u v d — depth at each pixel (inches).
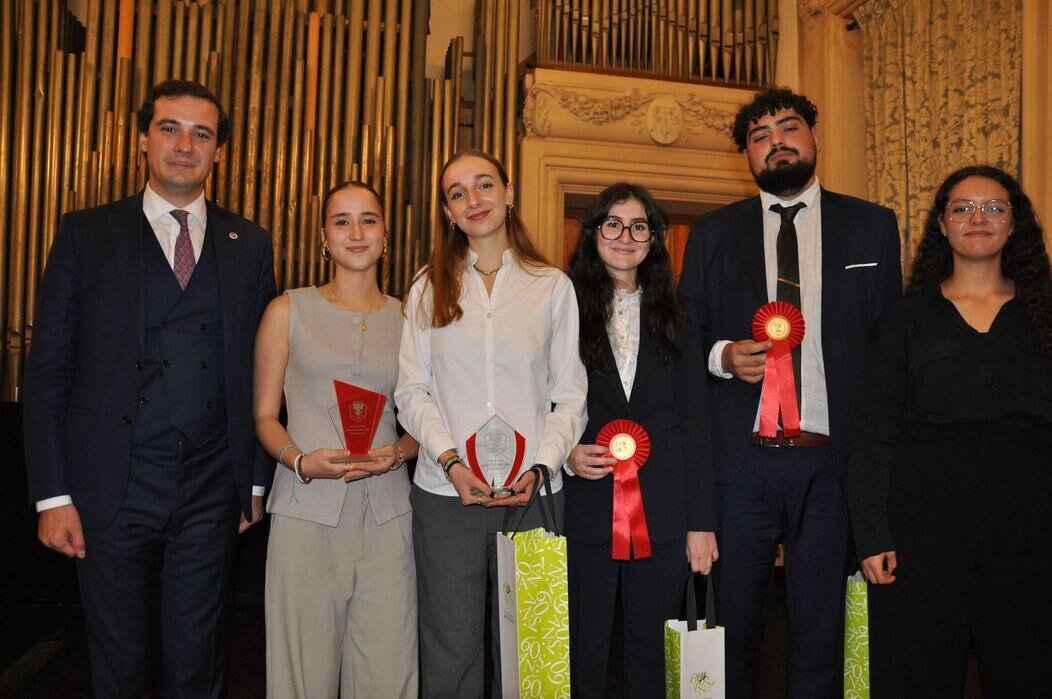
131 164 179.5
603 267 83.9
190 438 74.5
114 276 74.2
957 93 147.7
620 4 191.6
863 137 179.6
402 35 192.9
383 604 76.9
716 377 87.5
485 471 74.1
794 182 87.0
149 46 182.2
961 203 78.6
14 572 151.0
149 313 74.5
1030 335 76.2
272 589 75.7
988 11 141.3
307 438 77.4
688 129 192.2
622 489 76.9
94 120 179.5
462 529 76.1
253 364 80.7
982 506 74.4
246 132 186.5
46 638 134.0
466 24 204.4
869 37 171.3
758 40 197.2
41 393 72.8
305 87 189.5
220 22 185.6
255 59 186.1
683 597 80.4
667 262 83.7
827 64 181.9
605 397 81.7
